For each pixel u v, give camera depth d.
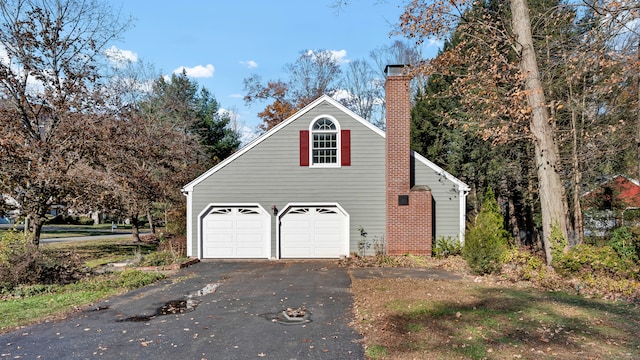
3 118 16.69
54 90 18.16
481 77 14.55
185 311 9.10
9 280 11.26
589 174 19.06
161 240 21.44
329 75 43.75
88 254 19.95
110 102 19.38
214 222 18.00
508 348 6.29
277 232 17.83
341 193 17.88
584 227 21.31
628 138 16.42
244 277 13.42
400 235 16.78
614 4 10.81
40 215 17.58
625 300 9.17
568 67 13.73
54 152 16.88
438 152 27.73
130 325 8.05
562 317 7.86
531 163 21.08
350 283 11.97
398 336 6.95
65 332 7.62
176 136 26.83
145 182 19.97
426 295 9.90
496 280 11.73
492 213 16.39
